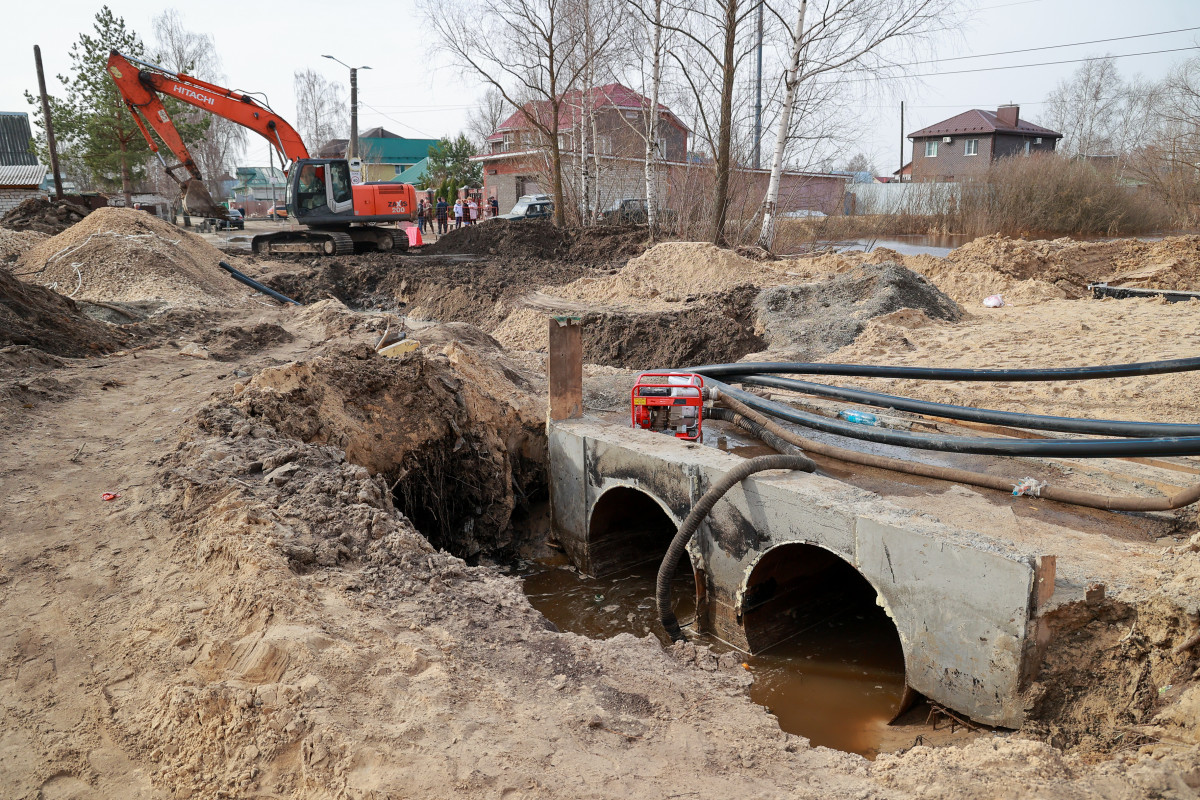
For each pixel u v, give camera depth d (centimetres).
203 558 488
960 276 1795
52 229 2138
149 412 748
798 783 347
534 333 1504
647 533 848
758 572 643
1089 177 3381
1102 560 519
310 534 523
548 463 840
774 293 1501
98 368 901
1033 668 473
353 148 3812
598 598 765
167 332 1152
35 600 456
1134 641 456
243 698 363
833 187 3222
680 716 402
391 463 788
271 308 1497
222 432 672
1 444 649
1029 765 348
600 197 2950
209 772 341
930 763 362
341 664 391
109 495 566
